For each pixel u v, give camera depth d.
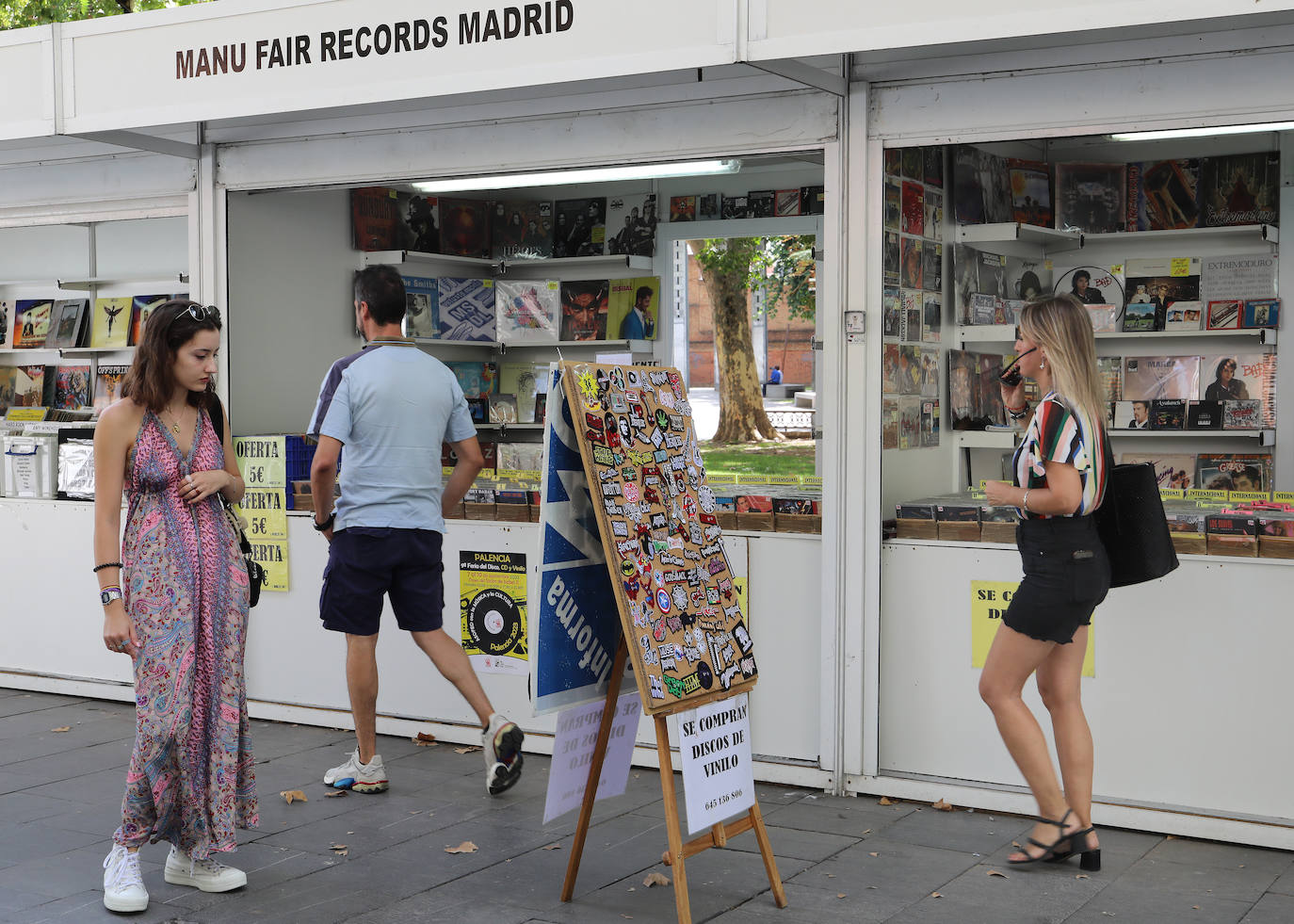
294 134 5.81
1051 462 3.80
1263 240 6.32
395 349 4.80
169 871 3.90
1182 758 4.39
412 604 4.77
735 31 4.08
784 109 4.82
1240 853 4.20
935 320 5.36
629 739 3.92
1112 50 4.33
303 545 5.83
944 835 4.36
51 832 4.40
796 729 4.97
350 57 4.78
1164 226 6.41
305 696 5.88
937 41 3.82
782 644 4.98
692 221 7.64
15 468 6.56
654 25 4.23
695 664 3.56
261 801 4.76
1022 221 6.20
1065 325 3.90
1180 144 6.38
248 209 6.13
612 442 3.54
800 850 4.21
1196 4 3.55
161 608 3.73
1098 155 6.49
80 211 6.36
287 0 4.88
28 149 6.46
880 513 4.75
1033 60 4.44
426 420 4.77
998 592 4.62
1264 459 6.32
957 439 5.55
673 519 3.69
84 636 6.40
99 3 12.95
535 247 7.88
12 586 6.56
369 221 6.91
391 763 5.27
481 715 4.77
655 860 4.11
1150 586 4.41
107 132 5.56
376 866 4.07
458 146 5.48
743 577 5.03
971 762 4.70
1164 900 3.75
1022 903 3.73
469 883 3.91
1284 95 4.11
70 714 6.08
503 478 5.88
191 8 5.07
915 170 5.12
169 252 7.86
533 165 5.32
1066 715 4.04
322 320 6.59
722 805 3.59
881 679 4.82
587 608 3.71
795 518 4.95
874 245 4.73
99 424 3.73
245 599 3.90
